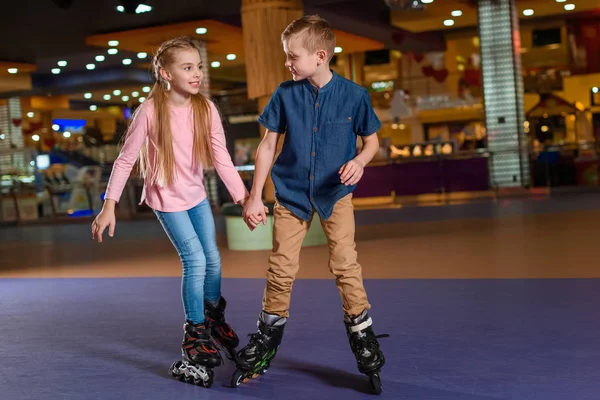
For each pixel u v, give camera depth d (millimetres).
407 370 2844
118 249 9188
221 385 2818
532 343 3146
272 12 10297
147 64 22062
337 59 23109
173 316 4316
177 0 14117
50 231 14148
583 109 21109
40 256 8938
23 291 5789
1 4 13656
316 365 3006
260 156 2832
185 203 2951
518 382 2619
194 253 2922
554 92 21422
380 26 17469
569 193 14969
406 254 6695
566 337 3221
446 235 8133
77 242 10820
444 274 5305
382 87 22656
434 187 16297
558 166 18141
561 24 21062
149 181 2941
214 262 3049
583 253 5938
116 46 17109
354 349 2645
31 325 4270
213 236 3057
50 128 29016
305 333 3584
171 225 2924
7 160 20469
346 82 2771
